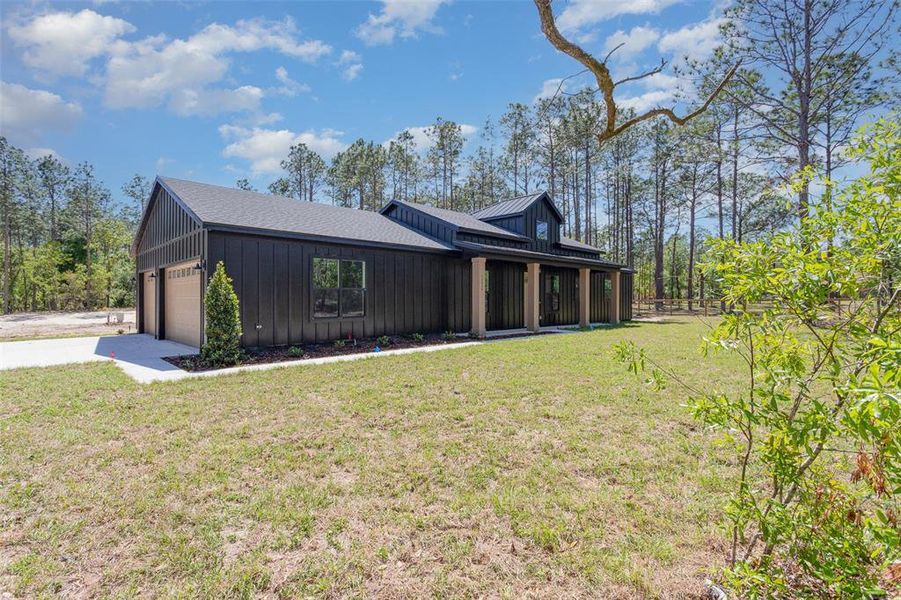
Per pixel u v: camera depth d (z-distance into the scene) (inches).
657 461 137.1
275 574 84.7
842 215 68.4
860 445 66.9
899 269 62.7
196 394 217.9
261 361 319.3
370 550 92.1
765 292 69.9
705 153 747.4
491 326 557.9
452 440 155.4
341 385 237.3
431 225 539.8
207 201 387.2
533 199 645.3
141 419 177.5
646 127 1089.4
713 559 88.2
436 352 358.3
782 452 68.4
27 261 1139.9
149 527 100.2
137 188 1685.5
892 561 59.1
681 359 324.5
